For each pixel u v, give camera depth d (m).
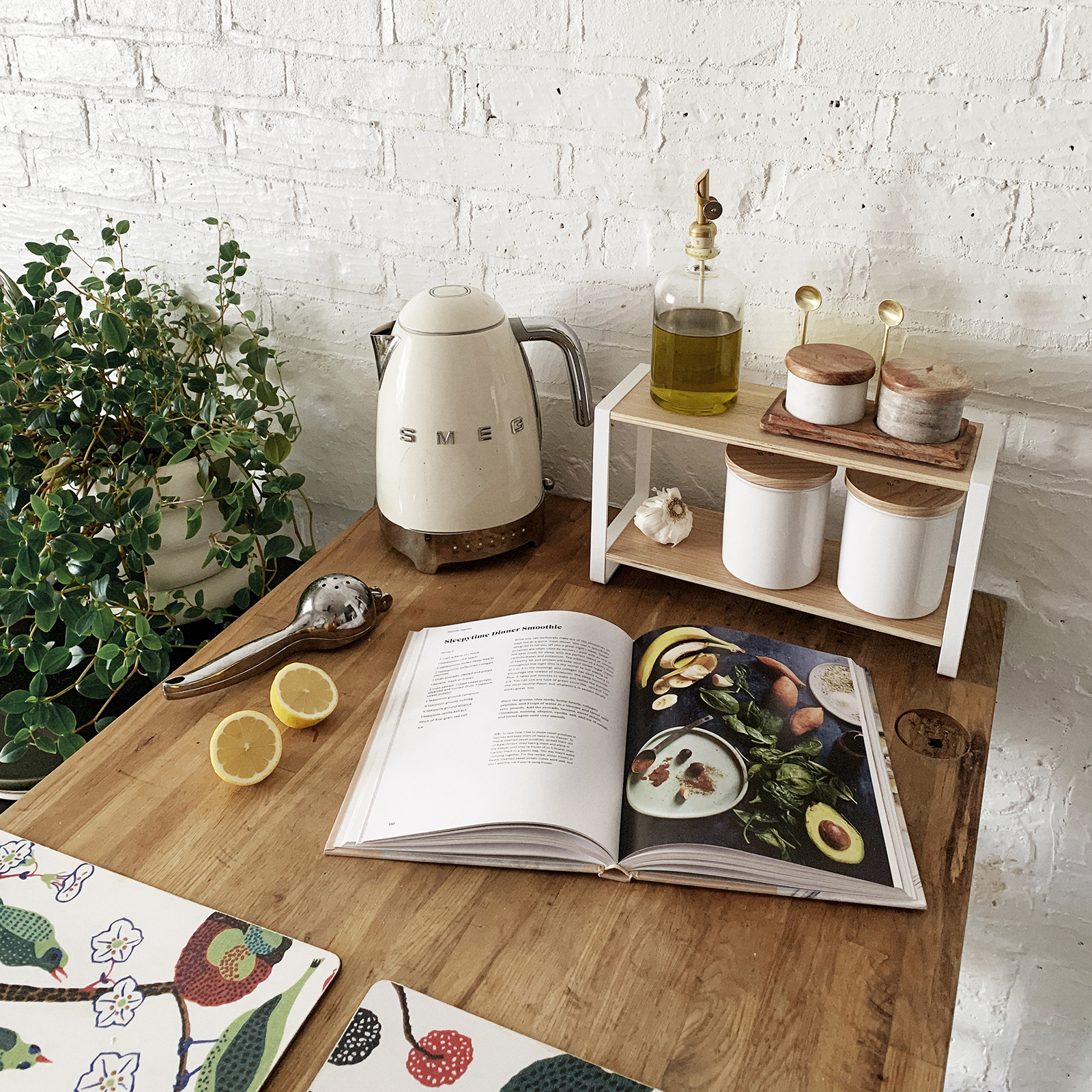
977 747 0.81
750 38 0.90
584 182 1.03
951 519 0.85
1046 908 1.20
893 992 0.62
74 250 1.38
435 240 1.14
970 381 0.81
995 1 0.80
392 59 1.06
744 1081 0.57
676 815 0.72
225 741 0.79
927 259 0.92
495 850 0.72
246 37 1.12
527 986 0.63
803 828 0.71
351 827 0.75
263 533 1.19
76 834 0.74
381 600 0.99
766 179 0.95
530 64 1.00
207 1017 0.61
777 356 1.03
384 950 0.66
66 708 0.98
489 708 0.83
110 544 1.04
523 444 1.03
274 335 1.31
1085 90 0.80
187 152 1.23
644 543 1.03
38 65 1.25
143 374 1.09
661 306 0.90
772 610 1.00
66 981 0.63
